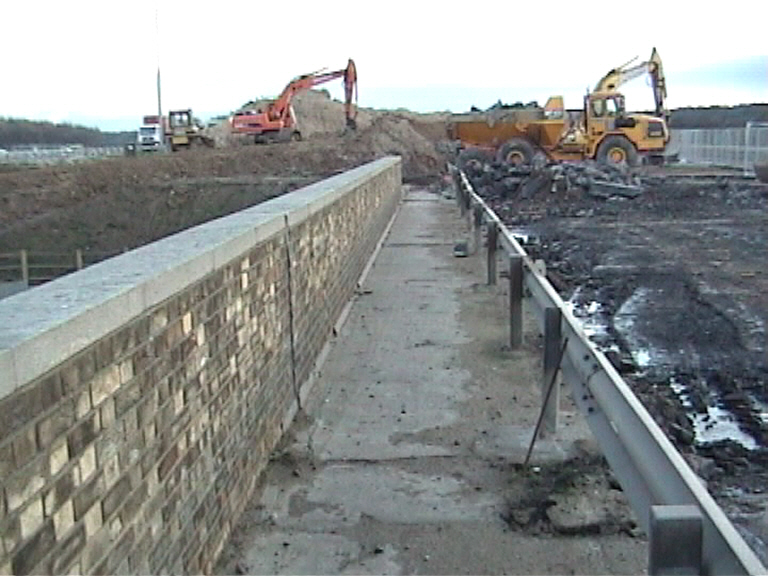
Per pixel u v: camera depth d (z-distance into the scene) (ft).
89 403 9.20
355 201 36.19
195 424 12.86
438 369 23.76
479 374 23.21
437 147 158.20
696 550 8.55
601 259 53.52
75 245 128.57
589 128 116.06
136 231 131.64
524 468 16.98
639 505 11.30
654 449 10.73
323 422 19.90
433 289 35.47
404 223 63.93
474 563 13.64
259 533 14.66
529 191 96.63
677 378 27.40
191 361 12.75
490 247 35.55
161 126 207.92
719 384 26.71
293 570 13.47
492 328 28.25
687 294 41.27
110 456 9.73
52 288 10.30
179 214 133.39
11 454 7.56
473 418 19.88
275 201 23.72
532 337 26.86
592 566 13.51
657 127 116.16
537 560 13.70
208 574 13.19
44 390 8.20
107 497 9.61
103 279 10.92
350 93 167.94
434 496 15.92
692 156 167.43
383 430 19.27
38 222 131.54
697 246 58.34
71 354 8.71
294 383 20.63
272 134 167.02
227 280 14.85
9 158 200.13
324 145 155.74
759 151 140.77
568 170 97.14
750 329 33.60
